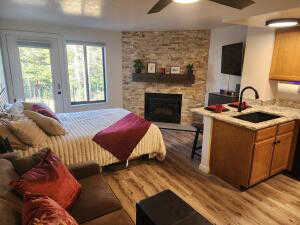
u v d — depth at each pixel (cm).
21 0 282
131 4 292
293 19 253
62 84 483
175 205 129
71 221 106
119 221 143
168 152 379
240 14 329
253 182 258
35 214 102
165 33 514
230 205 235
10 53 417
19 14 361
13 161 165
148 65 536
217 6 289
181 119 555
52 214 102
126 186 270
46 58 455
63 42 464
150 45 527
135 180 284
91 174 198
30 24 422
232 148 264
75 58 498
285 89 336
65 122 326
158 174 301
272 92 347
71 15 363
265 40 321
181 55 519
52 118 279
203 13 330
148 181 282
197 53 510
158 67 536
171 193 141
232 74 413
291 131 283
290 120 274
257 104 346
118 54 536
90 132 283
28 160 169
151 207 126
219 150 283
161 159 335
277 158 277
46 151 181
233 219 214
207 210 227
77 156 260
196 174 301
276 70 319
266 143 252
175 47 517
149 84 550
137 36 526
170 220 116
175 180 285
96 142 273
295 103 328
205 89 528
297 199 247
